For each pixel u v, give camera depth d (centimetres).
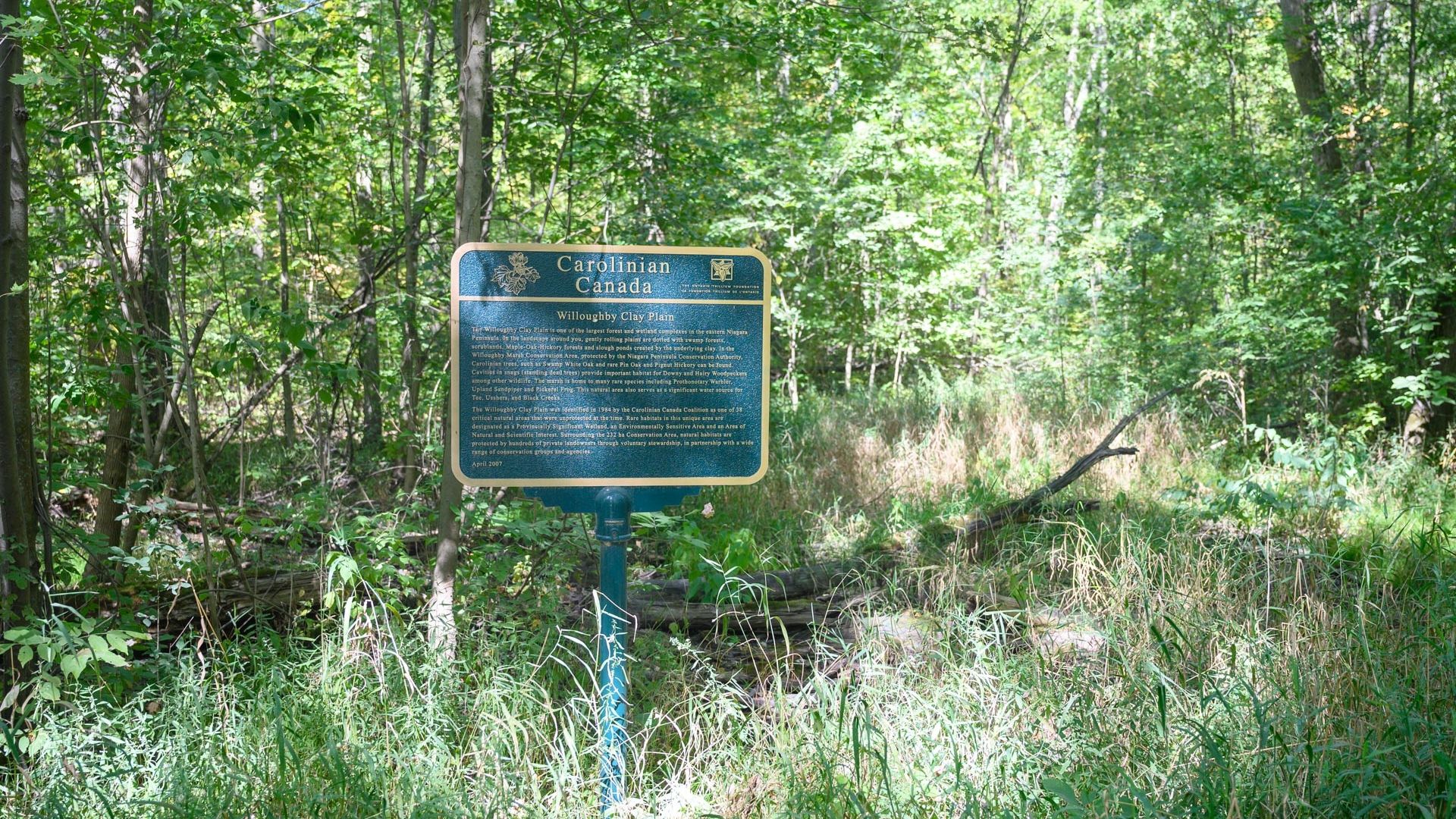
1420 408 1019
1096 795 330
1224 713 393
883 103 1387
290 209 778
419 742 371
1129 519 675
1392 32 1186
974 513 722
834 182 1334
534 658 459
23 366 432
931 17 918
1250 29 1636
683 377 377
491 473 369
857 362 1755
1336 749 352
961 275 1480
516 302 368
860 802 327
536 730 383
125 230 576
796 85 1455
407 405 732
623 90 950
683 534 545
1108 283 1416
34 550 435
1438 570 513
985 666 444
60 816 324
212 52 490
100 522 596
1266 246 1312
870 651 464
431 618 451
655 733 420
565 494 376
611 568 375
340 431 1031
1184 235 1339
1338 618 476
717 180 1108
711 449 380
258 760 363
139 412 659
